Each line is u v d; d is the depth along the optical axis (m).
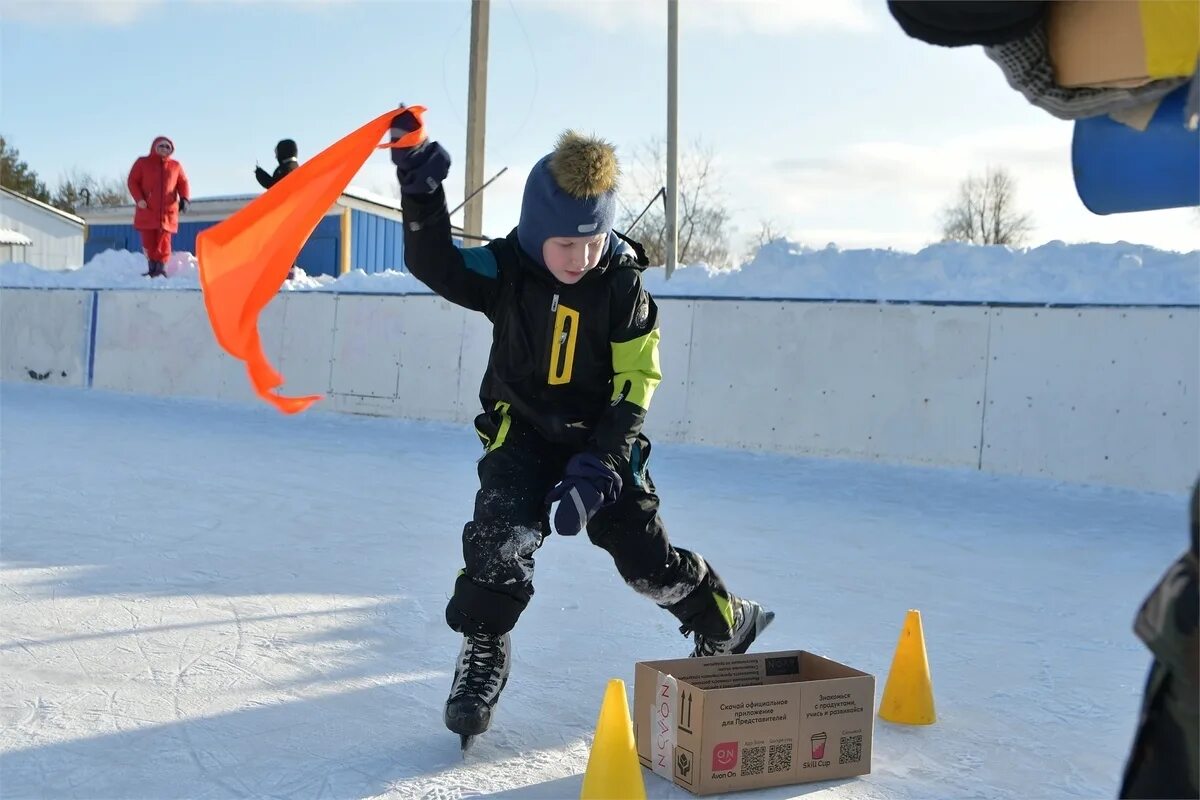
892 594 5.05
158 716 3.28
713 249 30.92
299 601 4.59
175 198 15.40
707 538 6.18
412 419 11.69
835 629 4.44
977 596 5.04
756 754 2.86
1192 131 1.62
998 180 35.88
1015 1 1.59
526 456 3.15
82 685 3.52
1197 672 1.60
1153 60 1.57
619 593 4.90
